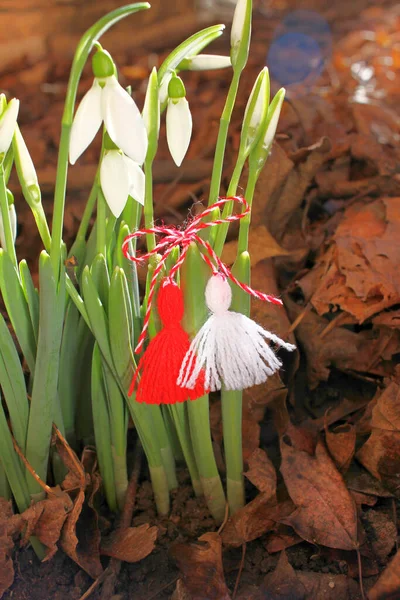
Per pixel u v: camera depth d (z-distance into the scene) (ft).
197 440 1.19
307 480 1.23
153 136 1.06
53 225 1.06
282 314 1.44
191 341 1.09
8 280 1.10
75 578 1.20
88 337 1.25
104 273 1.15
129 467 1.36
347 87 2.66
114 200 1.03
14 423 1.18
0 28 3.04
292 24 3.66
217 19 3.37
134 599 1.19
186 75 2.82
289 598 1.16
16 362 1.14
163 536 1.26
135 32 3.26
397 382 1.27
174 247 1.11
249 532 1.22
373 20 3.72
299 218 1.63
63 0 3.14
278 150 1.53
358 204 1.63
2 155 1.05
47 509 1.18
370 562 1.20
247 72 2.90
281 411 1.34
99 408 1.22
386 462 1.26
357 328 1.47
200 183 1.81
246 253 1.10
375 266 1.42
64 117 1.01
